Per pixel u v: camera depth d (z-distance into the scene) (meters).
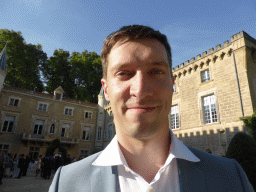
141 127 0.70
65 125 27.56
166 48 0.92
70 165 1.03
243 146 5.44
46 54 40.28
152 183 0.75
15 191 7.97
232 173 0.87
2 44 32.91
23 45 35.91
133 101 0.71
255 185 4.79
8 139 22.80
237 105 12.21
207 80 14.90
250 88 11.85
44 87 39.31
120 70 0.78
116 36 0.83
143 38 0.80
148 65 0.76
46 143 25.52
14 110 23.94
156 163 0.85
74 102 29.38
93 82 39.31
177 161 0.84
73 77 38.84
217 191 0.77
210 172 0.83
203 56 15.30
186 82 16.53
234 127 12.04
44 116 25.94
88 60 41.69
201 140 13.98
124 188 0.80
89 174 0.88
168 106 0.81
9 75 33.25
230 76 13.05
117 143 0.91
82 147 27.95
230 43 13.38
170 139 0.96
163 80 0.79
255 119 10.72
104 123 29.95
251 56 12.80
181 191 0.74
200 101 14.87
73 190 0.85
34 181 11.10
